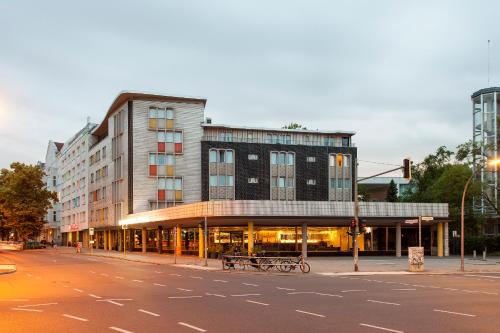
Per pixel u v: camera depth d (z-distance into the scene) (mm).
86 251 75125
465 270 35062
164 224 59719
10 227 89625
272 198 70625
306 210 48281
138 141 69062
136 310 15938
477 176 65125
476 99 73500
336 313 15438
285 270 33656
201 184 69812
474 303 17984
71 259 51281
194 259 48531
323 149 73250
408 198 79125
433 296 20047
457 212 63344
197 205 47000
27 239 95250
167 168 69562
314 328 12961
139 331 12516
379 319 14391
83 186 94312
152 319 14242
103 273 31938
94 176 86625
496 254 61531
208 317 14594
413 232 57375
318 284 24953
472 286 24359
